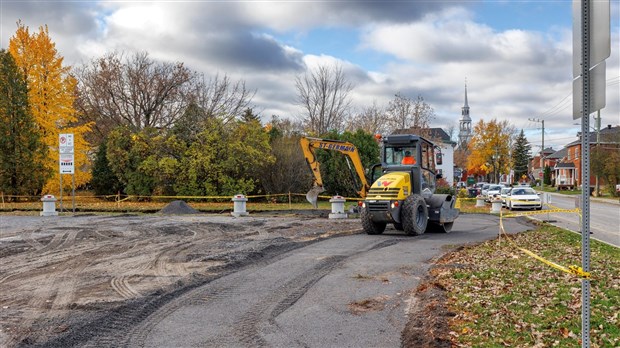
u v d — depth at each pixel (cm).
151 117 4575
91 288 967
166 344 662
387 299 855
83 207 2936
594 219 2678
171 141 3284
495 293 854
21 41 3409
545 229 1997
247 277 1053
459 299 815
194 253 1352
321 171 3606
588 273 427
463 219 2564
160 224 2056
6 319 766
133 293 923
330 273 1076
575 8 436
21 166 3203
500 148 8481
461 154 10375
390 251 1359
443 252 1333
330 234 1745
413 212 1684
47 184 3428
